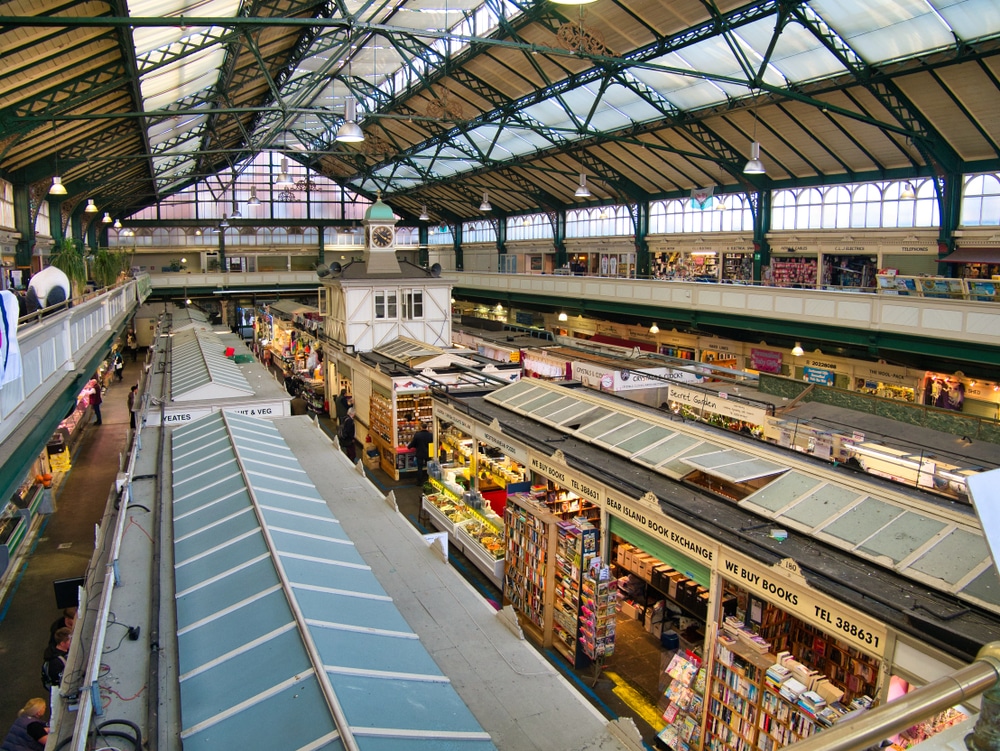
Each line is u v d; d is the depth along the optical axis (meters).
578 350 23.36
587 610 11.02
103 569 7.25
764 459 10.77
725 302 24.89
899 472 11.38
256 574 6.65
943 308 17.78
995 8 15.03
